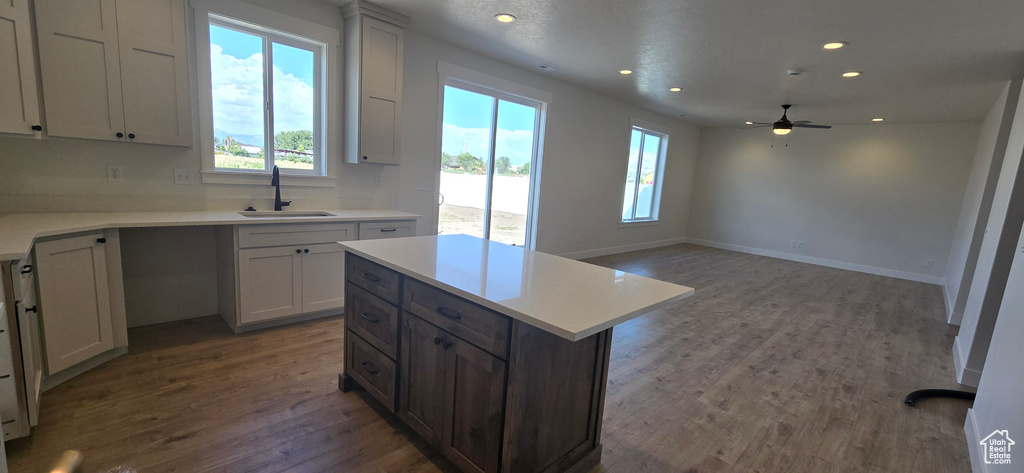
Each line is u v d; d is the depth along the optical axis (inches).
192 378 91.5
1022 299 75.7
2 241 68.2
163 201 113.3
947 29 117.0
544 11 125.3
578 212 243.1
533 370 59.6
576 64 178.7
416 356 72.6
